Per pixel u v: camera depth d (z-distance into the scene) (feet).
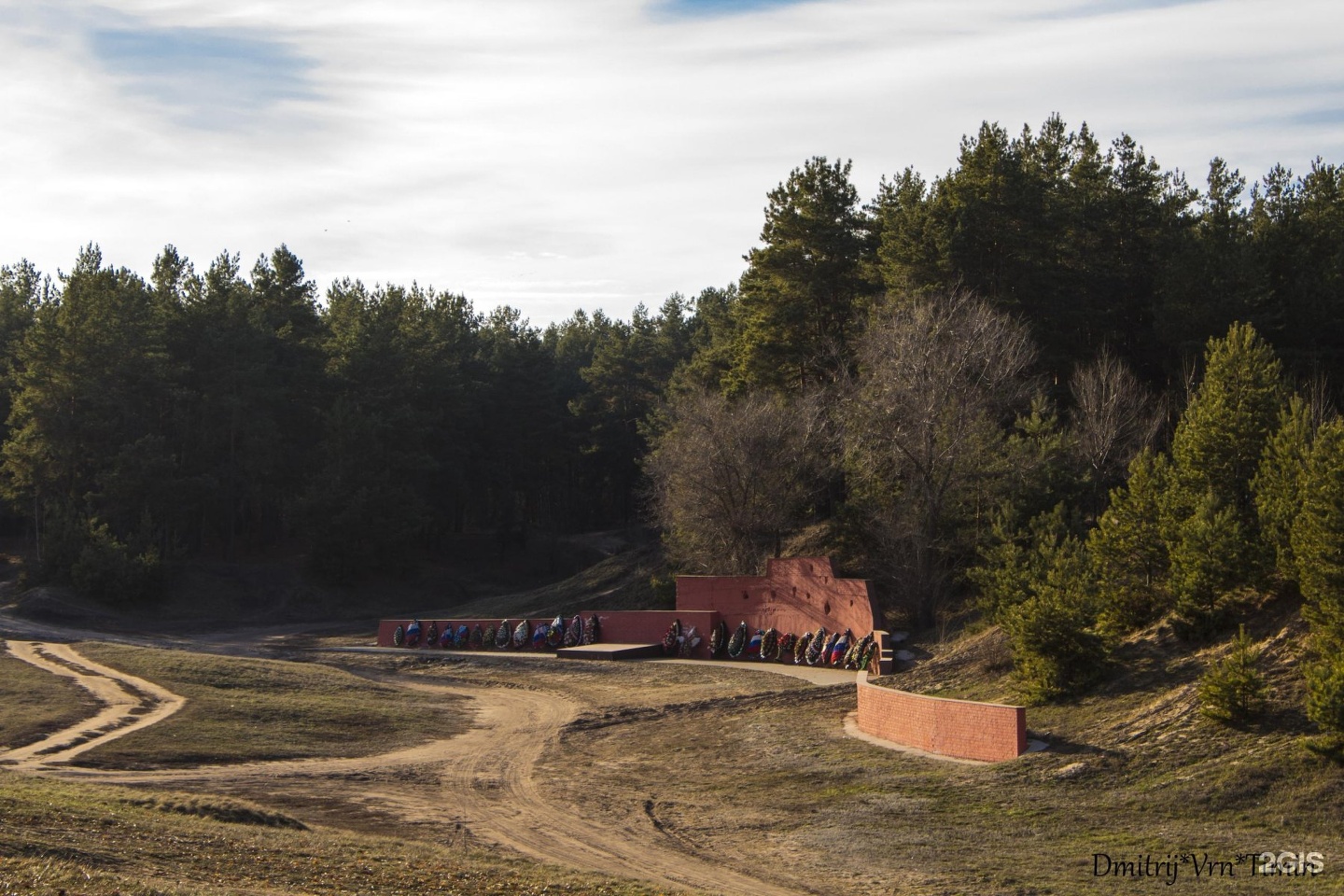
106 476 243.60
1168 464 99.35
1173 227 187.73
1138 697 78.59
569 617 186.09
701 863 59.67
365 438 267.39
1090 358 169.07
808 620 140.77
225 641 198.29
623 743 96.84
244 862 48.34
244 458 269.03
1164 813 62.69
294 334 294.25
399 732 102.06
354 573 264.72
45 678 122.52
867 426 139.23
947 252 162.81
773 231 189.57
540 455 339.98
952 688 97.45
